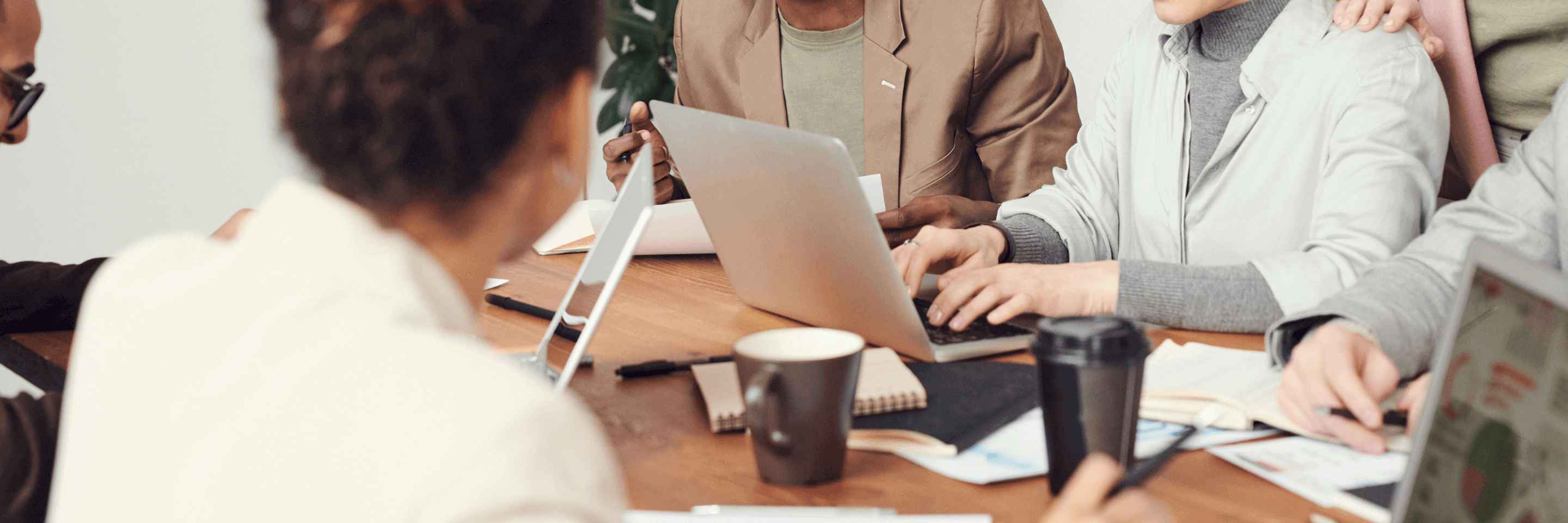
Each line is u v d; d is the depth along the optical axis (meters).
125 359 0.50
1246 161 1.52
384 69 0.52
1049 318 0.79
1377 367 0.93
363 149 0.53
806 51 2.18
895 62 2.10
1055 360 0.74
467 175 0.55
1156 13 1.55
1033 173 2.12
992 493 0.80
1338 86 1.42
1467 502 0.57
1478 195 1.23
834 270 1.14
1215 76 1.56
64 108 3.13
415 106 0.53
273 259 0.51
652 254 1.67
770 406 0.80
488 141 0.55
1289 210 1.49
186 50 3.24
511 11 0.54
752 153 1.13
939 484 0.82
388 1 0.53
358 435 0.41
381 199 0.55
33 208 3.14
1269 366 1.04
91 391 0.52
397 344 0.44
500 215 0.59
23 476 0.82
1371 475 0.81
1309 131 1.46
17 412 0.84
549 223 0.62
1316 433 0.88
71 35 3.10
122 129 3.21
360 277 0.49
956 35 2.07
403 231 0.57
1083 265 1.27
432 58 0.53
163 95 3.24
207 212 3.36
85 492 0.49
